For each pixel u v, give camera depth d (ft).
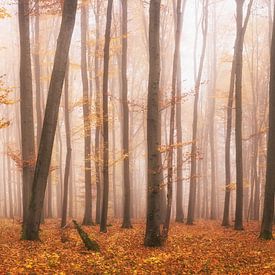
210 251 42.86
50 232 58.23
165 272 31.37
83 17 79.97
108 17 60.08
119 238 52.75
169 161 49.62
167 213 47.50
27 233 45.93
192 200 82.84
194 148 84.43
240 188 68.80
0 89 48.55
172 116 51.67
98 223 81.30
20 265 31.65
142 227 71.31
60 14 56.59
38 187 45.73
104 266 32.99
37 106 85.66
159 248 44.14
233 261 36.65
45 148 45.16
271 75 52.65
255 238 54.39
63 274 29.19
